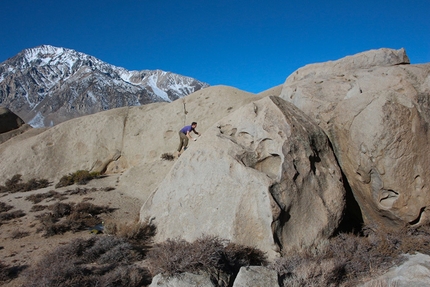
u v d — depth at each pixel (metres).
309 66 12.15
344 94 9.24
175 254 6.32
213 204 8.03
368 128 7.62
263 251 7.15
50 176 17.48
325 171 8.12
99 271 6.85
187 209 8.44
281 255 6.98
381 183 7.57
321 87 9.89
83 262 7.33
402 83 8.21
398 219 7.58
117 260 7.35
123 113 20.06
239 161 8.10
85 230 9.84
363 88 8.85
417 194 7.24
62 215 11.08
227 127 9.25
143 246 8.25
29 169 17.59
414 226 7.52
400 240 7.22
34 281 6.21
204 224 7.92
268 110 8.67
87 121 19.80
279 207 7.18
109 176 16.94
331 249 7.06
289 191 7.45
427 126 7.31
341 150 8.70
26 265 7.57
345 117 8.33
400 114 7.36
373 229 8.11
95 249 7.63
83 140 18.91
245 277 5.77
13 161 17.94
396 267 6.46
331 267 6.22
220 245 6.72
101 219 10.82
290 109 9.09
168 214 8.84
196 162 8.87
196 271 6.02
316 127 8.70
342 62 11.21
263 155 8.20
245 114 8.97
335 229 7.66
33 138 19.38
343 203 7.88
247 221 7.43
